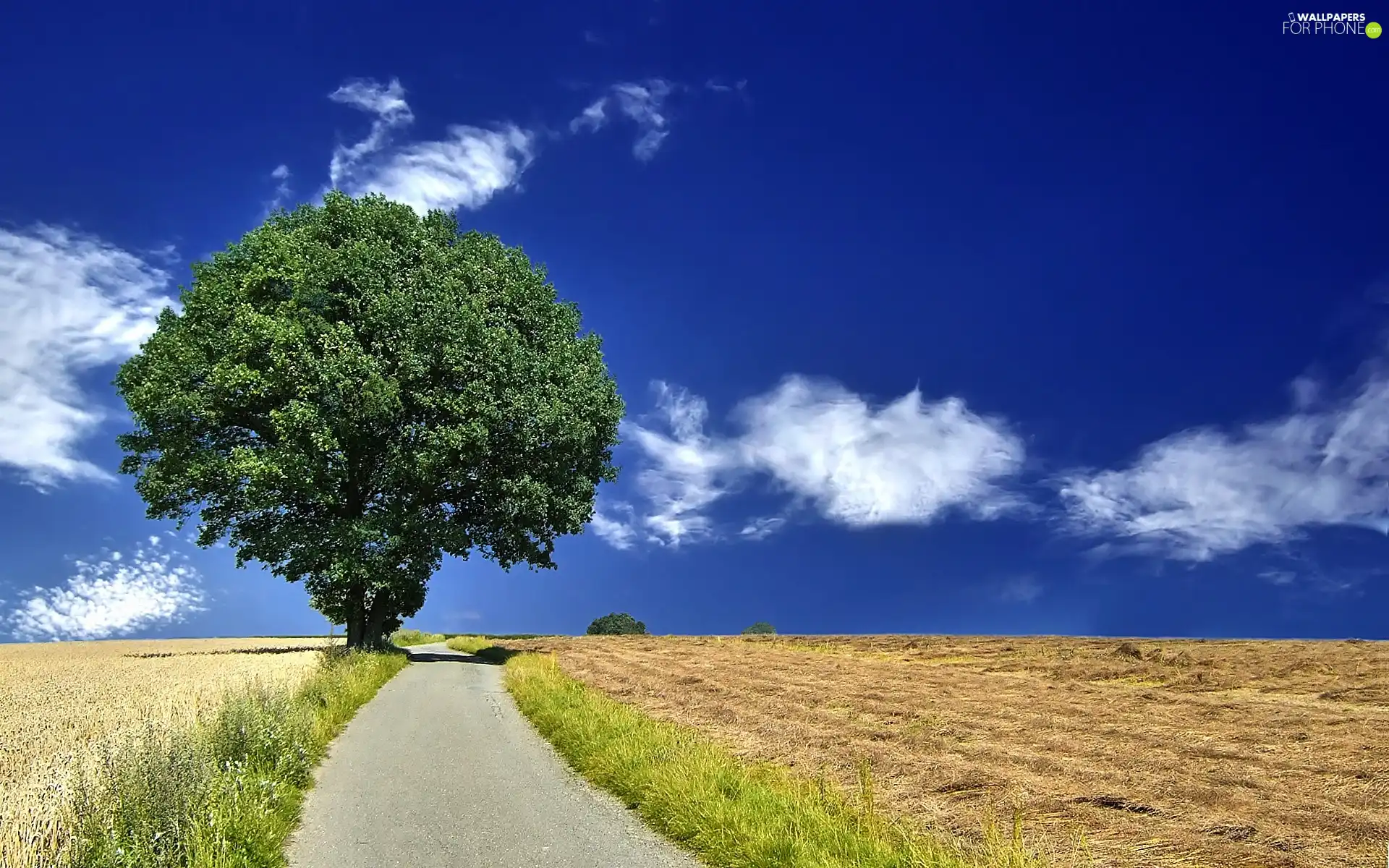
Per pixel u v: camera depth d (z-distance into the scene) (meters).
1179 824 9.22
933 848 7.88
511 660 30.41
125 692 19.05
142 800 7.79
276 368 29.03
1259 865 8.00
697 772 10.37
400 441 31.11
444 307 31.39
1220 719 15.84
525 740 14.77
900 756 12.62
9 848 6.98
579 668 28.59
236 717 11.53
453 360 30.70
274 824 8.91
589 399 34.53
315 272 30.95
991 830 8.00
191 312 32.25
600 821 9.68
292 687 18.23
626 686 22.47
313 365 29.12
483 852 8.56
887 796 10.34
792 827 8.49
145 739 9.20
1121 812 9.66
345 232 33.78
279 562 32.41
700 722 16.28
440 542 32.47
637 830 9.37
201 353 31.30
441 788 11.16
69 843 7.01
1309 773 11.40
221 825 7.96
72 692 19.25
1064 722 15.75
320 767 12.42
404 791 11.05
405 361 30.06
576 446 33.12
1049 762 12.15
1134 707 17.58
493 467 32.56
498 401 31.33
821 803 9.56
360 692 19.44
